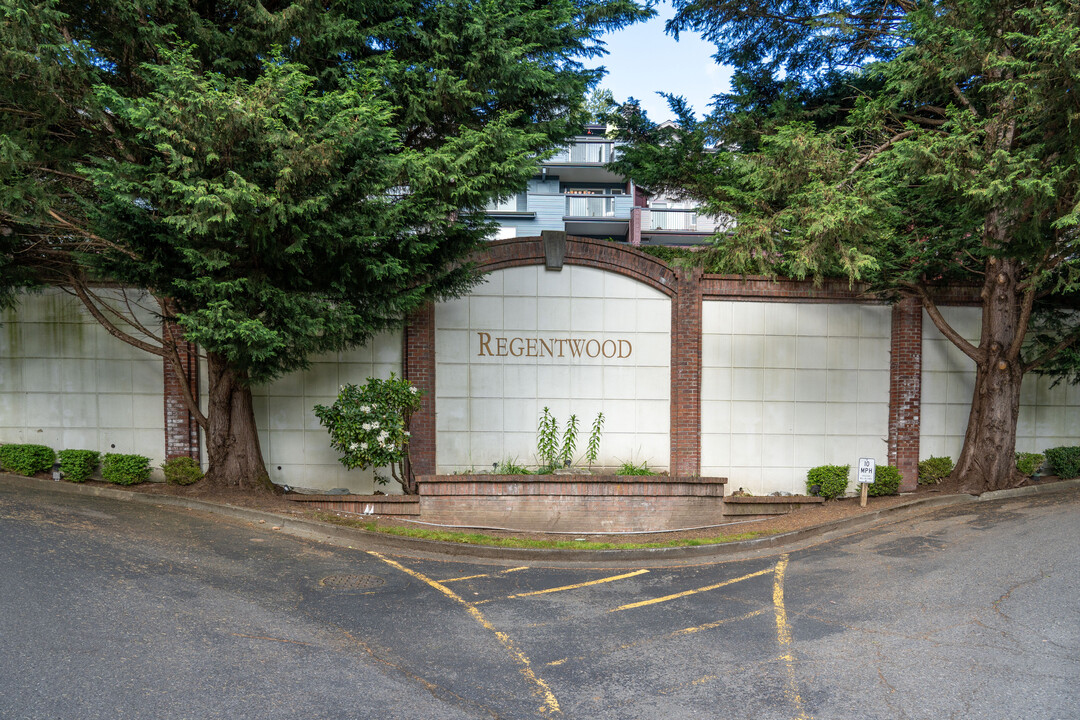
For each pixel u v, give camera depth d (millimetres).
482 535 10828
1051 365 13508
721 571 8930
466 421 13344
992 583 7863
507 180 10492
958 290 14031
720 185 14195
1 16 7883
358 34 10164
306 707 4758
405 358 13203
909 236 12812
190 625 6102
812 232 9875
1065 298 13281
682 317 13562
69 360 12758
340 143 8617
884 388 14008
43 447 12422
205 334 8836
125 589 6832
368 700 4910
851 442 13992
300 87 8609
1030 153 9445
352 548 9500
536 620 6820
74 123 9758
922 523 11195
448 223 10547
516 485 12180
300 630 6223
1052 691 5184
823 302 13898
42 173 9914
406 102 11086
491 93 11531
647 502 12344
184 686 4961
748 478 13867
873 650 6000
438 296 12352
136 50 9203
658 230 28922
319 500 11867
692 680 5391
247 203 8211
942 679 5398
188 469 12125
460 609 7102
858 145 13258
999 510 11766
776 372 13875
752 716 4805
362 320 10352
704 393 13805
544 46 12078
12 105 9141
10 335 12719
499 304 13414
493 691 5145
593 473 13508
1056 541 9539
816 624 6707
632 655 5898
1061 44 8352
